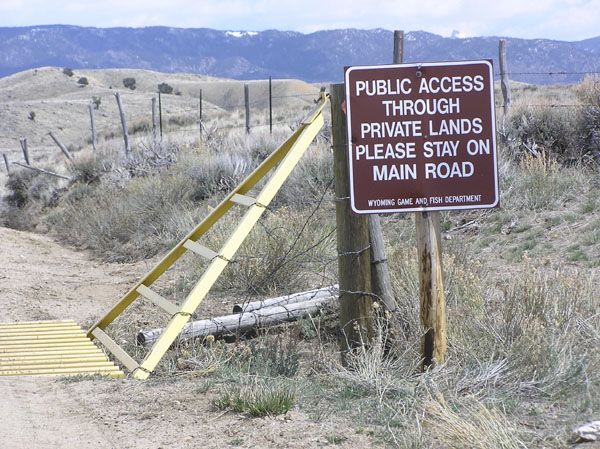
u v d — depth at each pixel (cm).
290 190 1627
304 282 1141
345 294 754
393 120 650
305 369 771
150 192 1895
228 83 16225
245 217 855
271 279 1131
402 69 648
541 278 783
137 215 1845
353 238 748
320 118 891
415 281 815
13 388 723
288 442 532
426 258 664
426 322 670
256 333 892
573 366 614
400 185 653
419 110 648
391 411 582
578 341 677
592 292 774
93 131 3534
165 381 730
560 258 1020
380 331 710
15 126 10456
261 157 2141
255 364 753
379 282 760
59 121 10850
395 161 652
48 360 839
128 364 802
